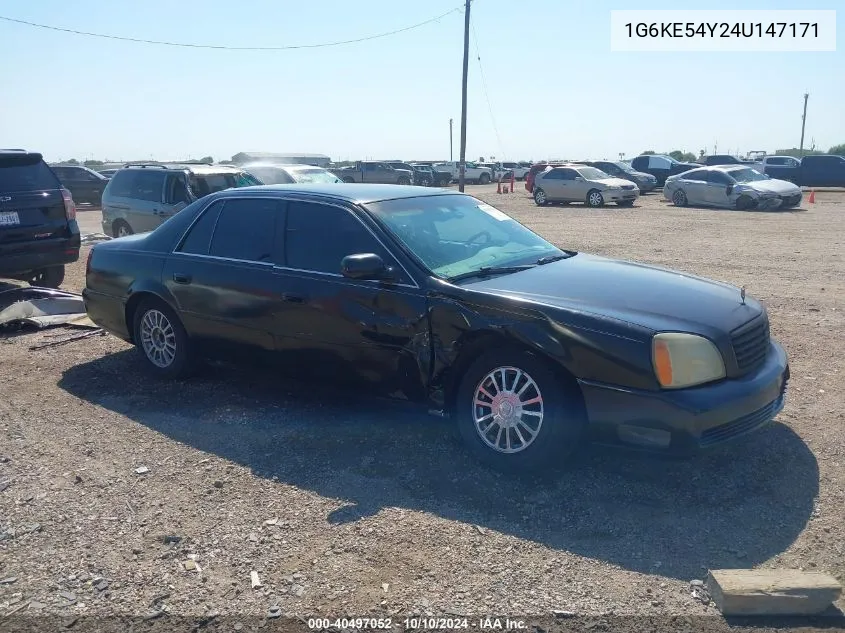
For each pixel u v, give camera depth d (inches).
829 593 129.5
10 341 306.8
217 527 160.1
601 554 148.4
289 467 186.9
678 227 765.3
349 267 188.9
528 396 176.4
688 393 162.9
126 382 252.5
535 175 1170.6
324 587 139.0
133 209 564.7
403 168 1894.7
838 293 394.3
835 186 1389.0
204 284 231.1
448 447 195.2
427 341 188.7
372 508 166.6
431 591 137.3
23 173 374.9
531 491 172.6
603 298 181.2
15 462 193.2
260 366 226.7
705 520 159.9
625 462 185.9
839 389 239.0
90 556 150.5
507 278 195.3
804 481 176.1
